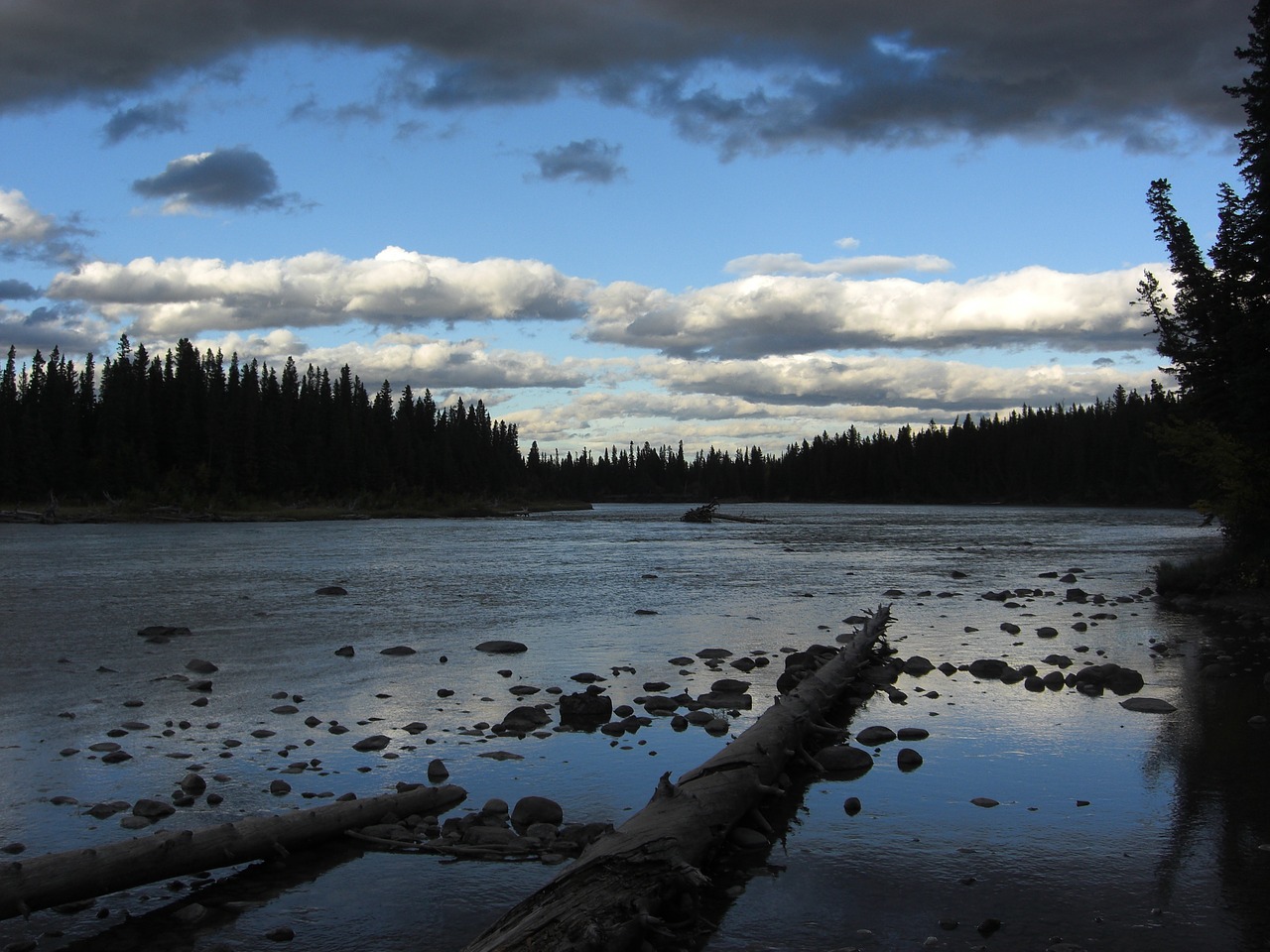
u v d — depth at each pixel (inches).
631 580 1174.3
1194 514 4261.8
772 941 220.8
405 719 441.7
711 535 2495.1
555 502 6186.0
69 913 238.7
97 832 286.8
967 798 325.1
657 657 613.9
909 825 299.3
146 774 348.8
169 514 3088.1
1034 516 4116.6
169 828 290.8
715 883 255.8
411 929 229.3
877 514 4539.9
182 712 451.5
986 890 249.1
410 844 282.0
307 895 249.1
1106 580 1196.5
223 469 3826.3
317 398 4813.0
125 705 462.6
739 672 562.3
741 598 979.9
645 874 232.1
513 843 280.4
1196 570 970.1
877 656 610.2
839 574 1280.8
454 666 576.7
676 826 256.5
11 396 3831.2
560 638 698.8
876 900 243.1
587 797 325.1
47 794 324.2
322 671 557.3
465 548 1825.8
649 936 219.8
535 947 200.1
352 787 335.0
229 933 227.1
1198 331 1021.2
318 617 805.2
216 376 4306.1
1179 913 233.0
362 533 2492.6
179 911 237.9
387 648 641.0
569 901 218.7
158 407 4072.3
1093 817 303.6
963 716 447.8
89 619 773.9
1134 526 3036.4
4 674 539.2
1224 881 252.4
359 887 254.8
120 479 3548.2
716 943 219.8
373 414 5128.0
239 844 262.1
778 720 370.9
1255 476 914.7
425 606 889.5
